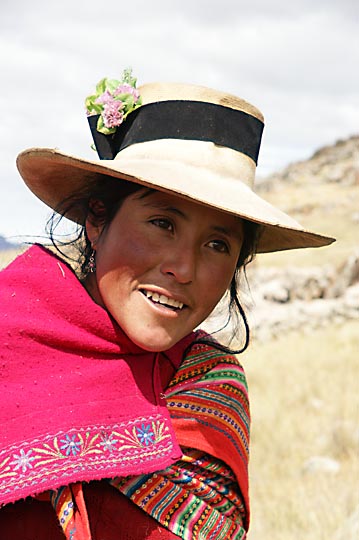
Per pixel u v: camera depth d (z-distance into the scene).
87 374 2.37
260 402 12.37
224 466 2.49
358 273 26.30
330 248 42.78
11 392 2.30
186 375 2.60
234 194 2.39
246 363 16.62
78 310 2.40
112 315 2.41
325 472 8.55
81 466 2.22
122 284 2.35
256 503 7.63
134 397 2.40
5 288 2.42
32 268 2.44
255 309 23.33
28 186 2.59
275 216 2.41
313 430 10.45
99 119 2.57
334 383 13.58
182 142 2.47
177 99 2.48
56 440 2.24
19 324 2.36
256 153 2.59
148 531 2.37
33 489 2.15
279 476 8.62
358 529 6.35
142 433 2.35
